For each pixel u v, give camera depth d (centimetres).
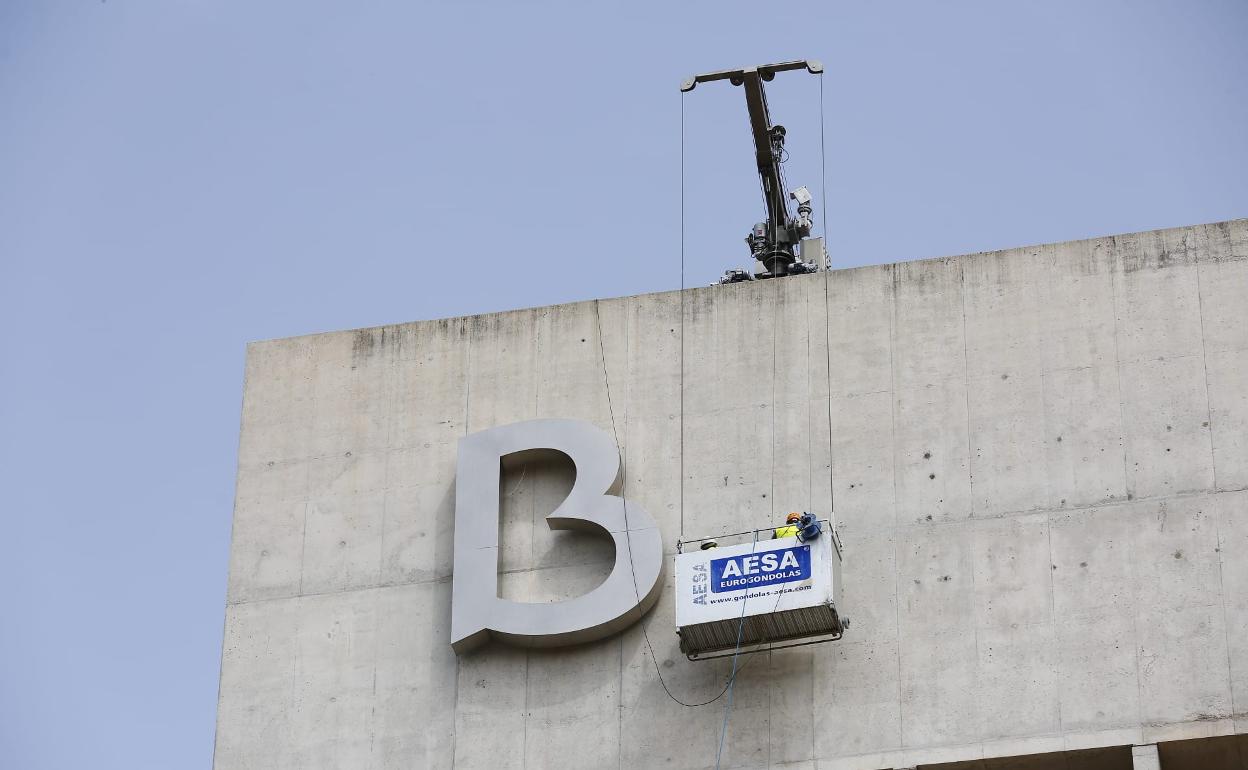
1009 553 4406
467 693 4488
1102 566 4362
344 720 4525
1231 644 4266
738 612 4291
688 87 4956
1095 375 4503
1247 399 4431
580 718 4431
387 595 4606
